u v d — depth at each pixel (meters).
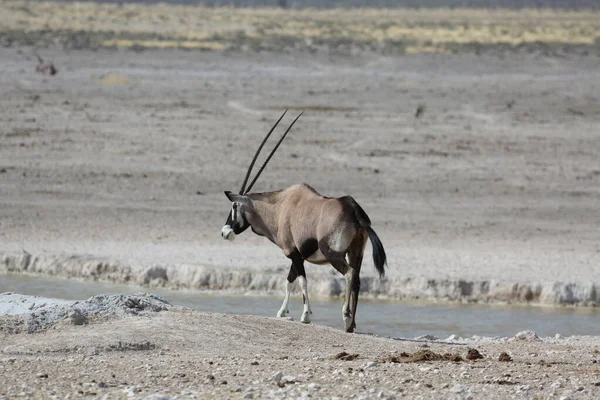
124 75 173.12
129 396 28.39
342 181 97.44
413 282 62.25
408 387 30.19
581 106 154.25
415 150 112.69
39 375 31.23
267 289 61.81
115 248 70.50
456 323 53.44
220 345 37.91
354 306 42.66
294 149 110.69
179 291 61.03
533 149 116.25
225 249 71.00
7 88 146.75
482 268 66.44
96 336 37.56
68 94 144.25
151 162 101.75
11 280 62.72
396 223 82.44
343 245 42.50
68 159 101.31
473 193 95.25
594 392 29.91
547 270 66.25
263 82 173.25
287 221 44.91
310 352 37.81
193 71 188.00
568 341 44.28
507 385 30.91
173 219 81.44
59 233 75.56
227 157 105.31
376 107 145.25
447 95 162.75
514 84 183.25
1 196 86.81
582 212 89.75
